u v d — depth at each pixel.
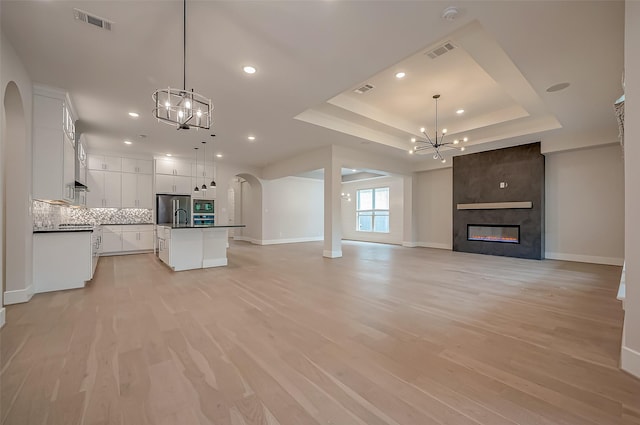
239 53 3.03
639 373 1.87
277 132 5.84
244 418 1.49
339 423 1.46
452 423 1.46
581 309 3.22
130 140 6.37
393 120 6.11
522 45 2.91
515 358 2.14
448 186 8.95
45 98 3.76
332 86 3.79
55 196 3.82
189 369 1.96
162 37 2.76
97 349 2.24
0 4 2.29
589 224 6.30
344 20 2.51
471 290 4.01
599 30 2.65
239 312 3.10
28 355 2.14
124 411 1.54
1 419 1.47
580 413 1.54
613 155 6.01
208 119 3.29
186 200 8.40
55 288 3.95
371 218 11.60
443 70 4.08
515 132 6.30
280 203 10.77
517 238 7.14
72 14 2.44
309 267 5.73
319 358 2.12
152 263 6.10
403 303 3.42
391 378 1.87
